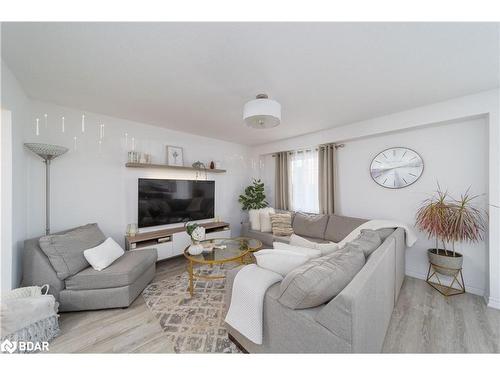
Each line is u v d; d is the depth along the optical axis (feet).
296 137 13.14
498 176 6.74
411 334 5.52
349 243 5.58
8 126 6.00
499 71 5.78
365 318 3.44
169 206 11.28
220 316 6.31
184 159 12.38
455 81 6.35
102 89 6.97
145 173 10.84
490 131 6.86
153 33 4.37
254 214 13.23
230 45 4.76
